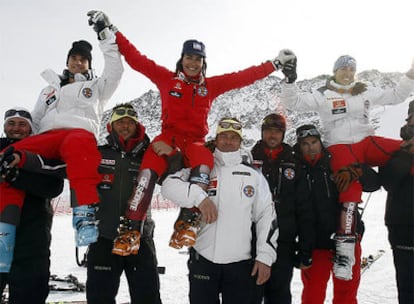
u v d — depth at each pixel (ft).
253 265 10.42
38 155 10.18
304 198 11.90
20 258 10.09
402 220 11.46
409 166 11.66
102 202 10.89
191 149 11.01
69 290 21.22
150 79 12.28
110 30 11.80
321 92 13.89
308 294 12.45
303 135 12.65
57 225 55.26
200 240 10.44
